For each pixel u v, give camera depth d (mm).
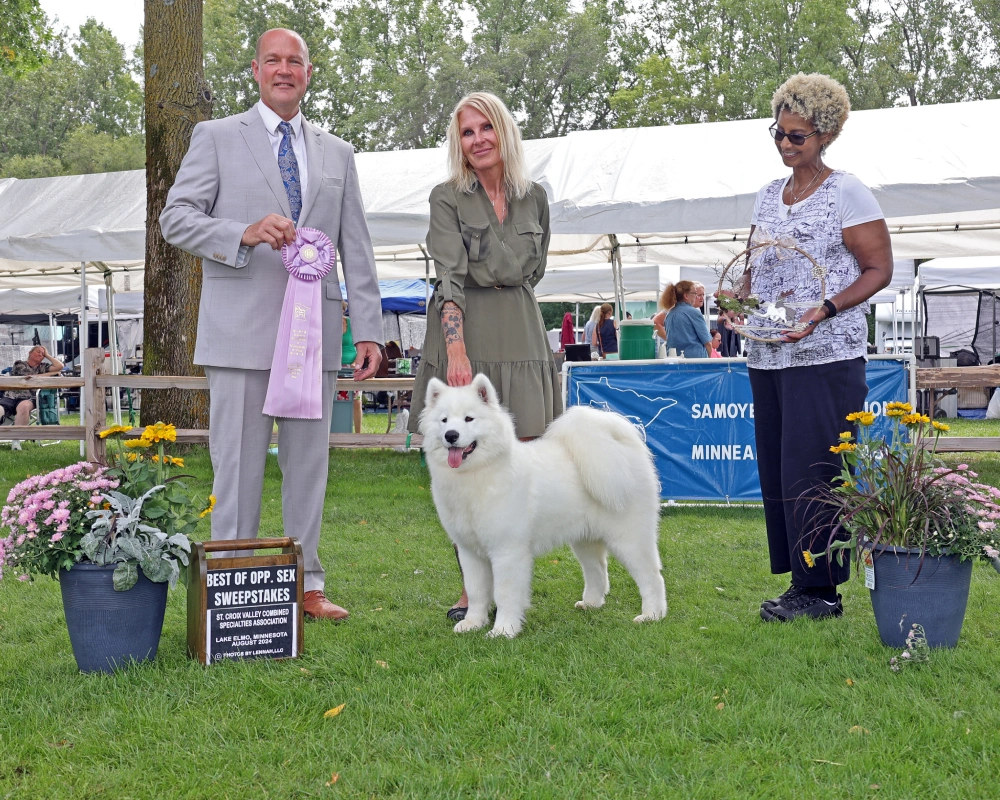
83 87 49719
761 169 8297
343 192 4094
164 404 10516
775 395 3947
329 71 37719
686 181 8234
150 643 3174
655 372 6902
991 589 4340
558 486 3812
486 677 3033
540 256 4094
